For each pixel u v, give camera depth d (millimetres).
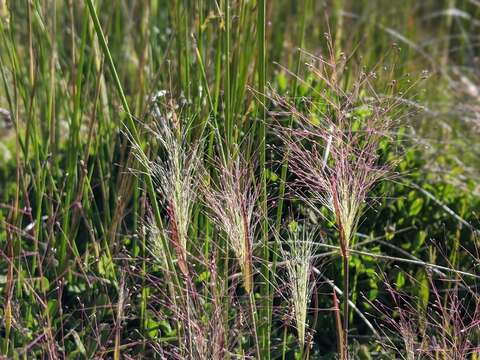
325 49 1389
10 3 1104
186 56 1017
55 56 1128
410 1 1870
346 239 810
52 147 1079
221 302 876
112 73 850
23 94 1029
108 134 1115
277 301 977
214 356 818
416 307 1006
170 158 809
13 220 994
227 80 889
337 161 811
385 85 1095
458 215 1156
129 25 1363
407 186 1151
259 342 900
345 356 849
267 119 994
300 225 1027
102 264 1013
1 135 1569
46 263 1035
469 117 1433
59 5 1362
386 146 1097
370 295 1038
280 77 1243
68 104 1112
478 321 874
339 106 871
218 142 897
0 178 1363
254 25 1024
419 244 1103
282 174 888
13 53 1021
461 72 1768
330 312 1035
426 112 1354
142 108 1125
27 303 971
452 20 2029
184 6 1079
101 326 926
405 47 1645
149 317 971
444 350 852
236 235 790
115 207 1053
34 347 928
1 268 1014
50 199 1016
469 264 1087
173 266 848
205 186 833
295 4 1677
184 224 798
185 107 1007
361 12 1859
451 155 1354
